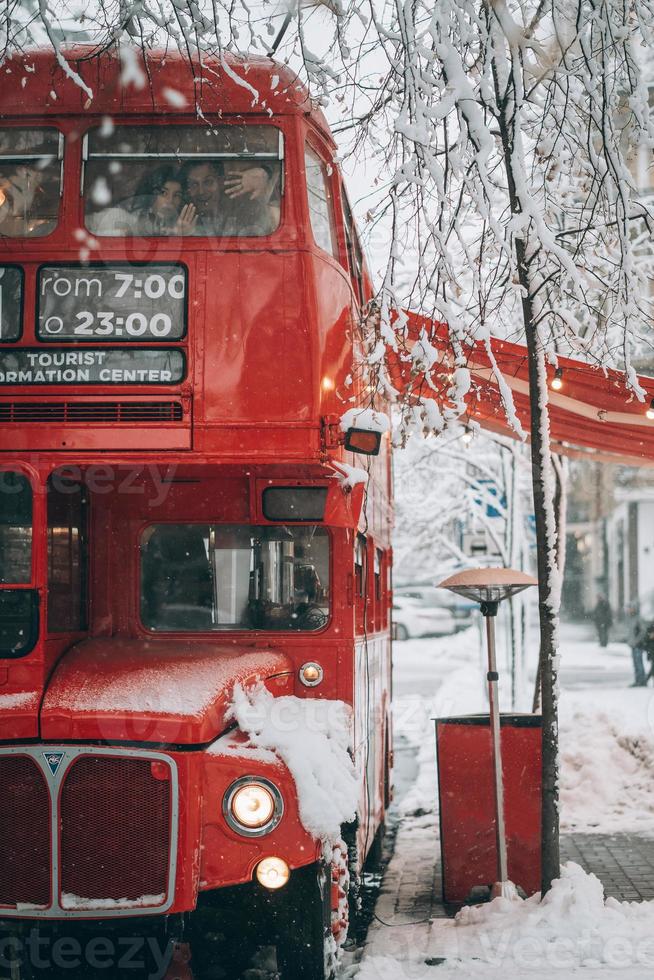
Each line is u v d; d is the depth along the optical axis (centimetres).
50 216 734
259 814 662
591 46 811
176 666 722
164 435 712
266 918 686
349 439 717
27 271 722
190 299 720
